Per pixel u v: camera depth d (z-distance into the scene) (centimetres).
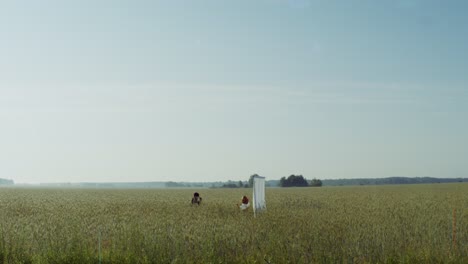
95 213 3603
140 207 4259
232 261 1509
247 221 2786
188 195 8419
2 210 4000
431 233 2094
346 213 3462
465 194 7294
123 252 1572
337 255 1570
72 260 1488
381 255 1597
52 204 4931
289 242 1795
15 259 1517
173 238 1925
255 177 3344
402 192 8512
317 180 19488
